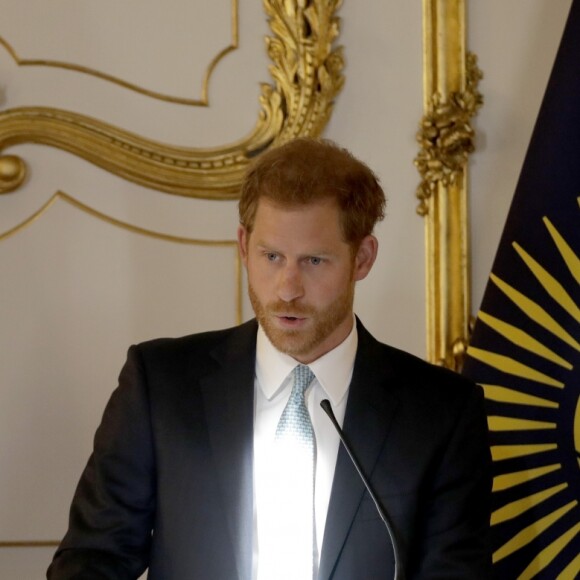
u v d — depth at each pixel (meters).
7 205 8.04
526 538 7.21
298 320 5.43
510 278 7.44
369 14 8.18
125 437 5.84
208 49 8.12
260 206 5.39
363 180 5.60
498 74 8.20
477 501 5.93
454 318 8.10
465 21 8.15
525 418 7.29
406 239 8.20
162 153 8.03
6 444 7.99
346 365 5.95
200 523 5.64
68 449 8.02
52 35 8.06
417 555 5.84
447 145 8.00
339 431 5.32
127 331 8.06
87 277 8.05
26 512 7.99
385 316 8.18
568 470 7.25
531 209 7.46
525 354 7.34
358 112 8.18
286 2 8.07
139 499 5.80
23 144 8.04
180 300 8.11
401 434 5.85
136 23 8.10
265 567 5.53
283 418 5.77
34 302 8.03
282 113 8.08
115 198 8.09
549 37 8.20
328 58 8.08
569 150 7.42
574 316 7.30
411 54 8.18
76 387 8.03
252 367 5.89
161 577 5.68
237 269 8.14
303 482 5.64
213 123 8.12
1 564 7.99
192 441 5.76
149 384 5.93
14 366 8.01
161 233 8.11
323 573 5.50
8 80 8.03
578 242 7.34
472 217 8.20
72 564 5.51
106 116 8.08
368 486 5.27
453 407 6.00
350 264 5.55
